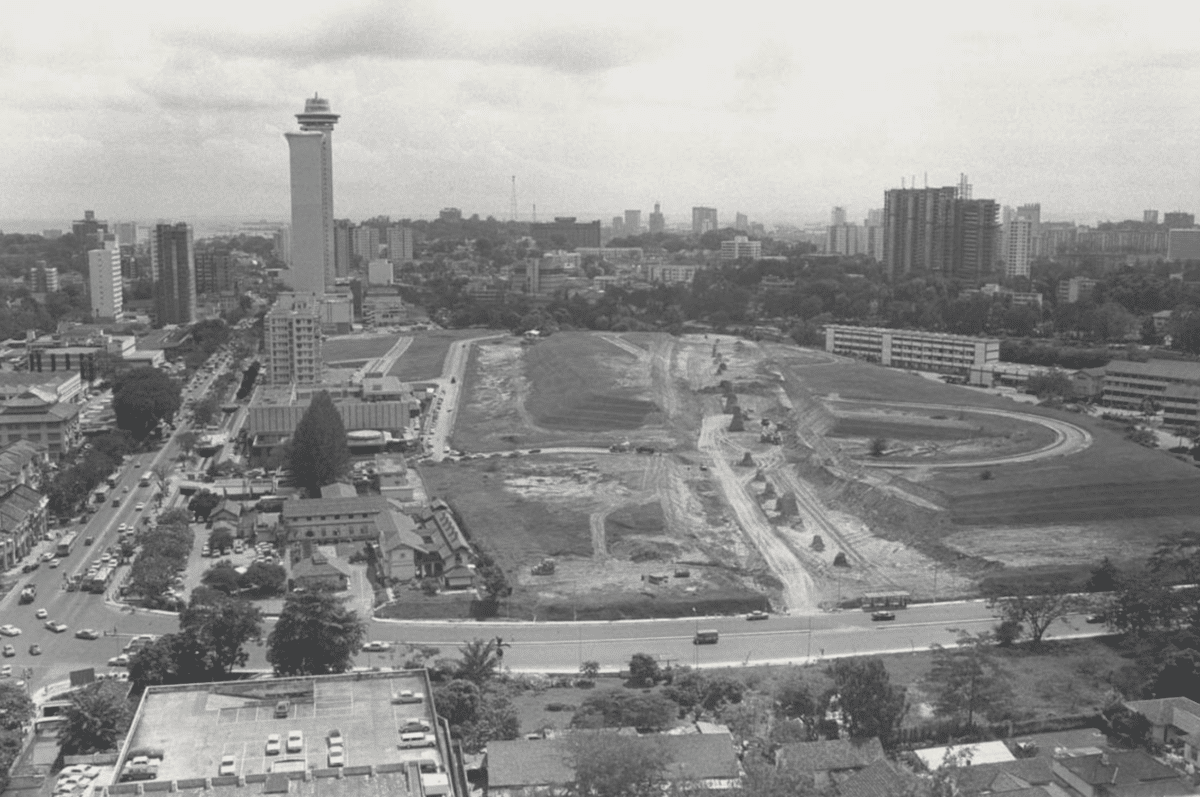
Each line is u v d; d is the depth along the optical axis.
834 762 183.88
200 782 165.88
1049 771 186.38
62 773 192.25
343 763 174.50
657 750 163.00
